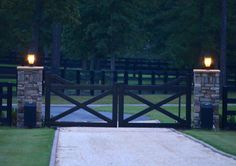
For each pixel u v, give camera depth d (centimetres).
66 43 9931
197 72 4506
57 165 2697
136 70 10588
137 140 3644
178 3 10262
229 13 9750
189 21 9675
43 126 4428
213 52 9588
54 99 7975
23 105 4400
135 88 4459
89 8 9162
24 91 4403
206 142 3575
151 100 8181
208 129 4453
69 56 11494
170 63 10594
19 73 4409
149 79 9894
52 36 9206
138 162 2808
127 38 9300
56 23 8281
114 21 9100
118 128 4403
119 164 2742
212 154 3102
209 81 4494
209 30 9562
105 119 4447
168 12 10300
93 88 4444
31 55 4488
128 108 6800
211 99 4500
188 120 4500
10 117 4462
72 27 9119
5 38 7994
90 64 11262
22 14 7812
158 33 10969
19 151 3080
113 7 9138
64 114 4447
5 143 3391
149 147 3331
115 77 9144
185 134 4006
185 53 9781
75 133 3975
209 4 9462
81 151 3136
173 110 6612
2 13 7712
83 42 9462
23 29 8375
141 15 10469
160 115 6006
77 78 8781
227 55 10150
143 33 10344
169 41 10106
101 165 2714
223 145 3453
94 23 9094
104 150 3183
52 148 3203
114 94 4447
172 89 4503
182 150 3231
